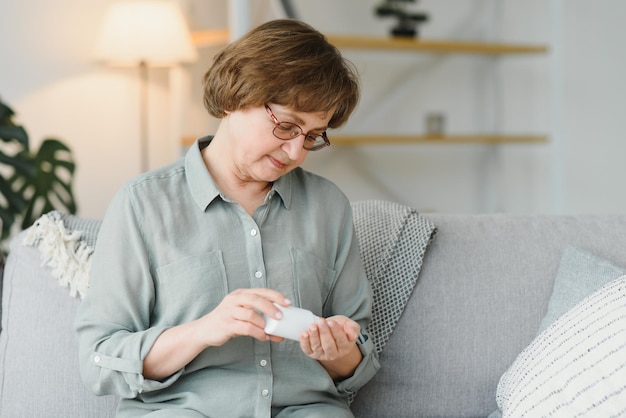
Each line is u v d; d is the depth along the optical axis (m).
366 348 1.44
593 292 1.55
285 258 1.41
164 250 1.34
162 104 3.65
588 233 1.75
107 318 1.32
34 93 3.40
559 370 1.40
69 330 1.54
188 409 1.32
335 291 1.48
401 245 1.67
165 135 3.67
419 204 4.17
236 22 3.19
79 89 3.49
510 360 1.64
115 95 3.56
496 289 1.67
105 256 1.34
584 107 4.23
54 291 1.56
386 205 1.73
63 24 3.44
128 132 3.60
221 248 1.37
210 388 1.34
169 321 1.34
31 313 1.55
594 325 1.41
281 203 1.44
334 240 1.48
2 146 3.30
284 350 1.38
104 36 3.20
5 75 3.35
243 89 1.28
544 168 4.30
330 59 1.31
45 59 3.41
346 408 1.45
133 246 1.34
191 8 3.64
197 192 1.38
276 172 1.35
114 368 1.28
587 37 4.21
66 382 1.52
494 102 4.22
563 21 4.16
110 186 3.58
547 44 4.23
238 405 1.34
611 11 4.24
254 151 1.32
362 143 3.59
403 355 1.63
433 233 1.69
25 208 2.63
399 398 1.62
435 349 1.63
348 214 1.52
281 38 1.29
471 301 1.66
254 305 1.23
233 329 1.23
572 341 1.42
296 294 1.40
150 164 3.65
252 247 1.38
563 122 4.20
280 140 1.31
